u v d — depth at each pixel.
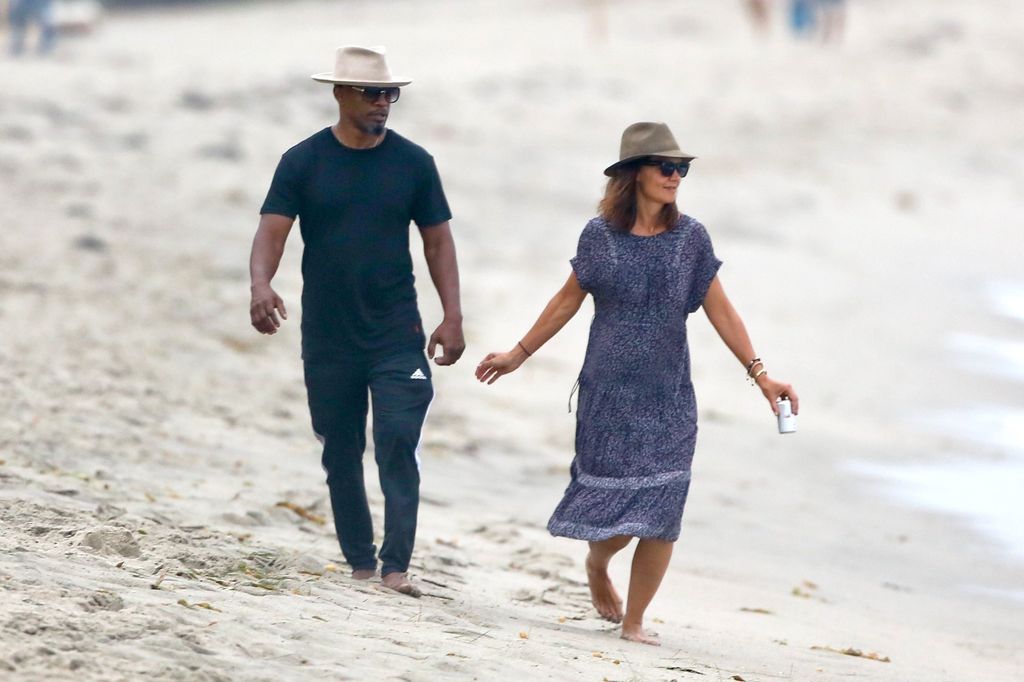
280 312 21.92
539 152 96.94
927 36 145.75
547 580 27.08
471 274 68.50
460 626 20.47
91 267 55.41
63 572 18.59
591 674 18.38
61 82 96.12
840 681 21.03
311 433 37.97
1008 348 64.69
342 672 16.30
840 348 62.12
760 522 36.94
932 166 108.38
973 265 83.75
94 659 15.24
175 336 46.88
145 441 32.56
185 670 15.33
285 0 185.50
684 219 21.72
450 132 99.62
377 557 24.38
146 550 21.55
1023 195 104.44
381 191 22.03
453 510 33.03
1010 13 157.50
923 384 57.25
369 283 22.20
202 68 107.62
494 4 170.12
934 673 23.20
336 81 21.48
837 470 43.88
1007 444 49.12
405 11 167.75
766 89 124.88
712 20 154.50
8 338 41.72
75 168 74.44
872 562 34.59
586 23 151.75
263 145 85.44
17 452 28.67
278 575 21.78
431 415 43.78
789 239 85.19
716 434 46.38
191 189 73.69
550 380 51.25
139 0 186.38
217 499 28.00
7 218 62.47
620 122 109.25
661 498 21.52
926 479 43.81
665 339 21.56
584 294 21.95
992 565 35.59
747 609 27.58
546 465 39.72
